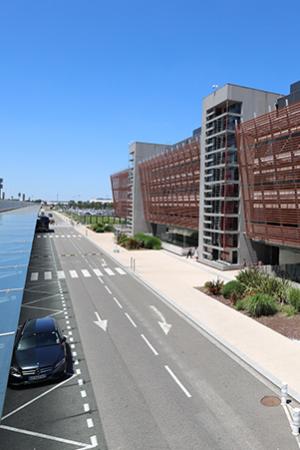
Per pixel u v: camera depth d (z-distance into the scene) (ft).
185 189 162.61
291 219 96.43
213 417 36.29
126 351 53.11
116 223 316.40
